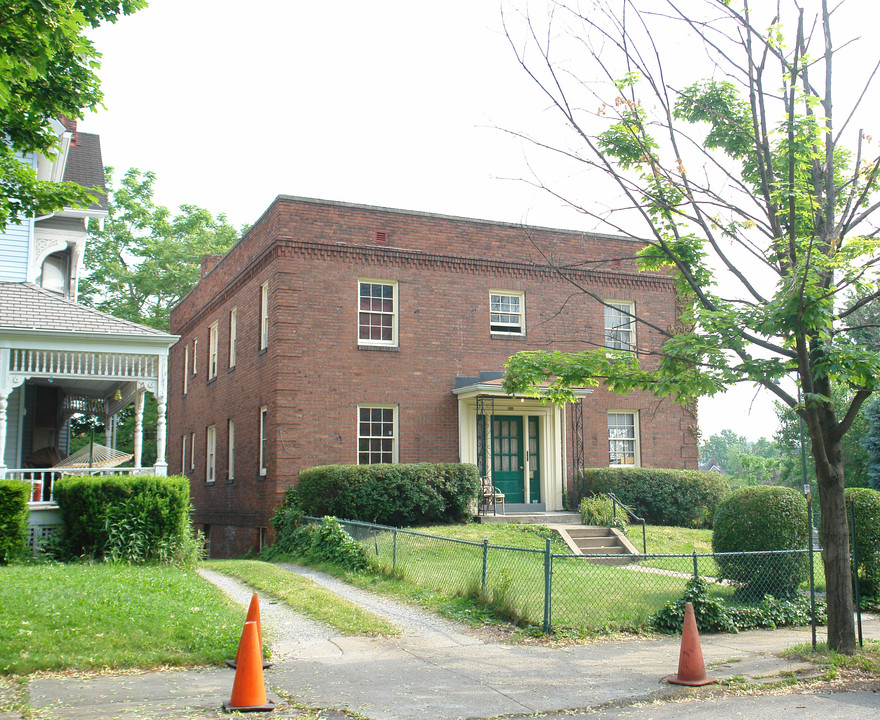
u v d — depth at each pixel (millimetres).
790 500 12242
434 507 19344
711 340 8914
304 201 20719
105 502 14219
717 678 7918
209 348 27531
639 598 11875
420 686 7555
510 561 15125
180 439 30906
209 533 26172
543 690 7496
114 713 6359
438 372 21578
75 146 24031
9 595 9641
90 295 40625
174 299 40906
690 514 22172
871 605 12492
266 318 21703
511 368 10422
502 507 20922
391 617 10992
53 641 8195
